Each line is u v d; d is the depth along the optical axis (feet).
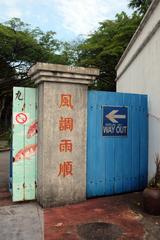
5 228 15.26
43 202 18.38
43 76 18.25
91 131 20.12
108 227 15.46
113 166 20.83
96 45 62.90
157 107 20.84
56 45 80.89
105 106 20.58
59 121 18.86
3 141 75.66
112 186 20.77
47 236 14.39
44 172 18.44
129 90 30.60
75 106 19.35
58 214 17.30
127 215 17.15
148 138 22.08
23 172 19.45
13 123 19.12
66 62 80.79
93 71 19.31
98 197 20.38
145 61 24.13
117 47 56.44
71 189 19.17
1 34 67.97
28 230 15.06
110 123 20.74
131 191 21.50
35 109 19.72
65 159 19.02
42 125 18.62
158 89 20.81
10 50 72.08
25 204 19.07
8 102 107.04
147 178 21.99
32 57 76.79
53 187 18.63
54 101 18.72
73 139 19.26
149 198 17.21
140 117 21.95
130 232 14.89
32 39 73.15
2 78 83.56
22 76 83.87
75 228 15.34
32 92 19.67
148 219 16.58
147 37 23.11
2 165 36.06
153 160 21.15
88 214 17.30
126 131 21.31
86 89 19.75
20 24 74.95
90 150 20.10
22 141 19.39
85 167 19.70
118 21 63.93
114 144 20.88
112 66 61.98
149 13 23.07
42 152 18.57
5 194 21.58
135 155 21.66
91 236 14.43
